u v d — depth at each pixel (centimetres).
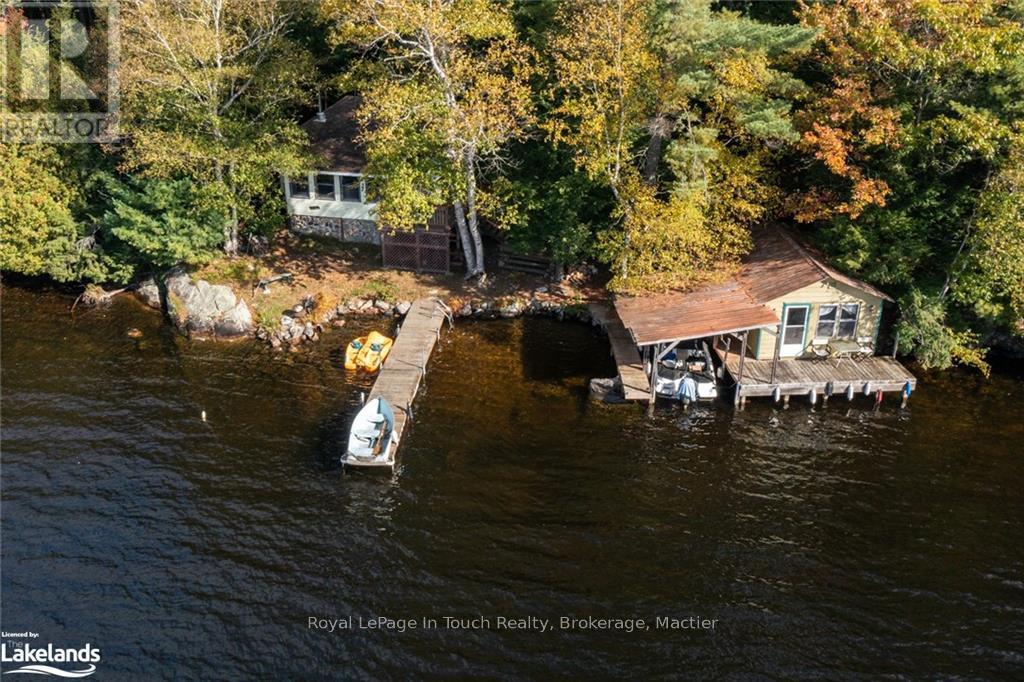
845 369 3441
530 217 4097
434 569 2481
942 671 2162
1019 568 2517
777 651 2217
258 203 4612
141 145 3878
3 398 3341
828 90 3653
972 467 2969
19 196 4088
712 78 3462
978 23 3256
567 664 2173
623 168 3797
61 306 4206
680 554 2553
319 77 4566
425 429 3156
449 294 4159
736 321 3278
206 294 3966
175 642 2233
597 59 3544
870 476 2927
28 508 2719
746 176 3559
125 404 3319
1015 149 3106
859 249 3450
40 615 2312
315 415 3247
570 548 2570
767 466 2973
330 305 4041
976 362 3391
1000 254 3203
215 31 3916
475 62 3800
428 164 3847
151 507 2730
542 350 3744
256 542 2583
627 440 3111
